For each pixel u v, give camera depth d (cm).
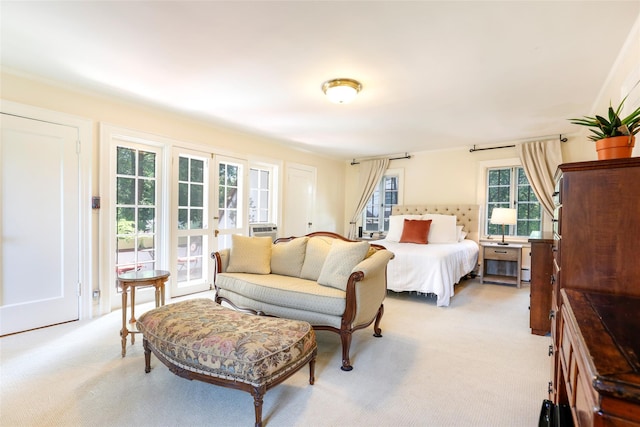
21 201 266
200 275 416
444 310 345
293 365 170
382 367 217
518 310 346
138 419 159
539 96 297
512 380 201
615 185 115
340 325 220
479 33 194
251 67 246
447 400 179
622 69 219
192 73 259
